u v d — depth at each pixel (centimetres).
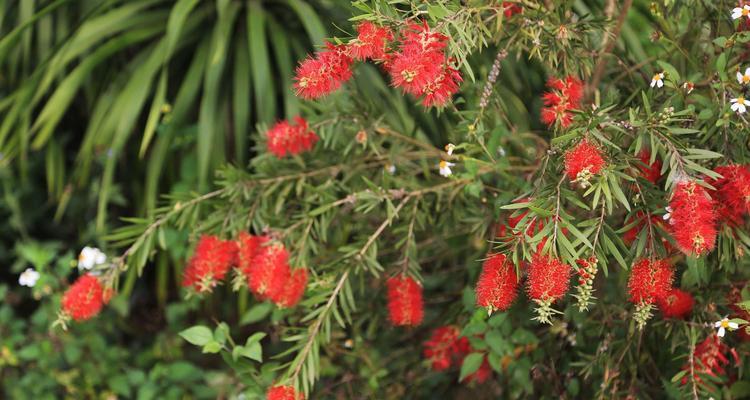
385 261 214
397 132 205
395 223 211
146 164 247
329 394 213
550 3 190
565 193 167
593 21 185
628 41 224
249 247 194
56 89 240
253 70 228
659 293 169
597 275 198
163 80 225
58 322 192
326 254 211
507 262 168
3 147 252
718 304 186
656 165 177
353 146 203
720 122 173
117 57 249
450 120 231
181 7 228
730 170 172
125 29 248
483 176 197
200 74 234
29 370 235
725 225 174
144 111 246
